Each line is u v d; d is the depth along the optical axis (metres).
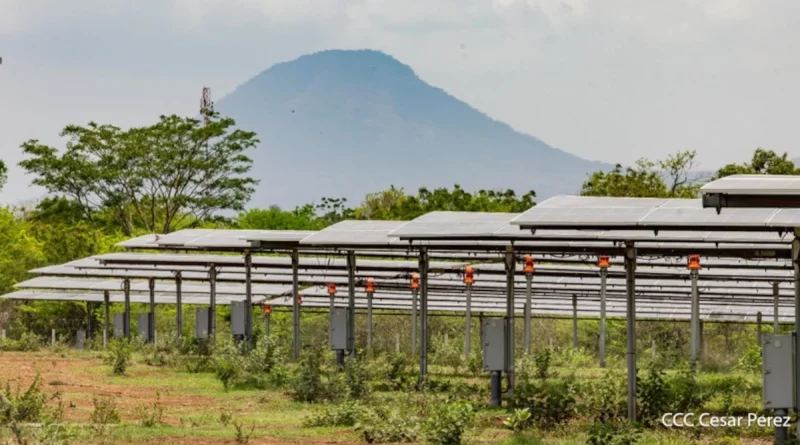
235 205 122.06
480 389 43.22
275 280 69.56
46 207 119.50
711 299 71.25
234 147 121.81
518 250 39.38
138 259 63.56
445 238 36.28
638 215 30.61
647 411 32.16
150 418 32.44
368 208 118.31
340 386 40.06
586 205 33.94
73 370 53.66
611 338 86.94
